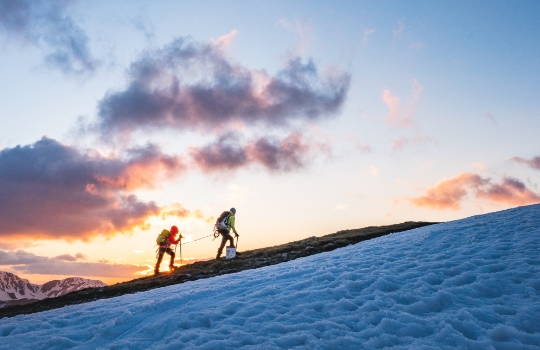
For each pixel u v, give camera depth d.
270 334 5.24
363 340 4.94
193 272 16.05
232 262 16.97
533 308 5.43
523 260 7.68
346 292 6.96
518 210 14.30
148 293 10.06
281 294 7.22
